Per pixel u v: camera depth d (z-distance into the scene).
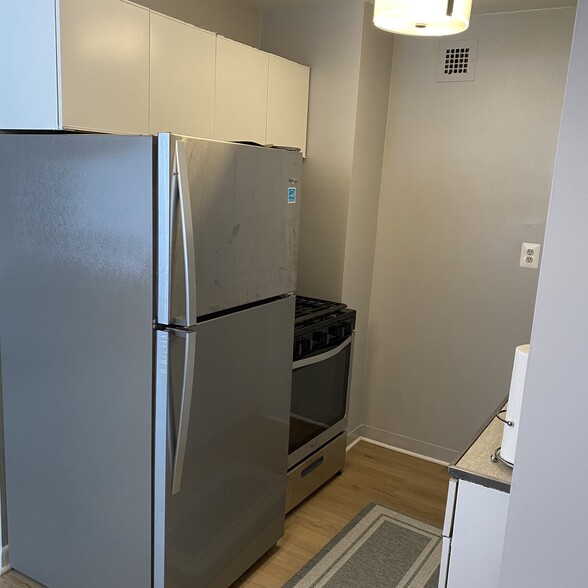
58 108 1.74
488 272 3.02
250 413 2.13
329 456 2.96
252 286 2.01
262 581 2.29
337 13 2.83
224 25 2.82
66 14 1.69
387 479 3.09
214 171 1.75
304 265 3.14
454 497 1.49
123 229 1.71
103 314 1.80
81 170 1.75
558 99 2.74
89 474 1.94
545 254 1.18
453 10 1.62
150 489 1.81
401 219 3.21
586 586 1.26
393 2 1.62
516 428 1.44
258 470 2.24
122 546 1.92
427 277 3.19
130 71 1.93
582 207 1.13
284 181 2.10
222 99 2.36
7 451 2.15
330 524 2.67
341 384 2.98
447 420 3.26
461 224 3.05
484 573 1.48
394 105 3.13
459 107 2.96
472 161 2.97
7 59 1.82
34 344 1.98
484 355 3.10
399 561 2.44
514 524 1.31
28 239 1.92
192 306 1.70
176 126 2.15
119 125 1.92
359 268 3.18
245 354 2.04
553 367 1.21
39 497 2.10
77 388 1.91
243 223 1.92
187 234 1.65
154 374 1.75
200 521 1.97
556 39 2.71
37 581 2.19
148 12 1.96
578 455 1.21
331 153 2.96
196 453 1.89
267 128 2.67
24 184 1.88
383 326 3.36
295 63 2.81
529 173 2.85
